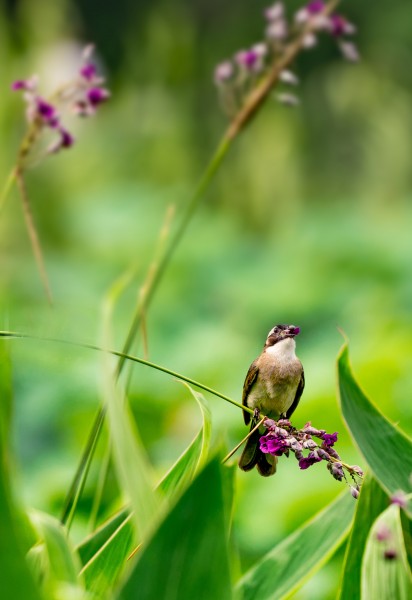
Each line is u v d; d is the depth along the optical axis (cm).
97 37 2692
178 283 1773
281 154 2403
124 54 2681
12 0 1847
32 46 1698
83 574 396
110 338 367
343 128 2716
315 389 1072
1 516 304
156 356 1327
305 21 565
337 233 1875
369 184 2669
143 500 329
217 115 2458
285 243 1905
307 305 1691
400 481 403
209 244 1869
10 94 1562
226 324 1631
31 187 1967
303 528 428
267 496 887
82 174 2161
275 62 575
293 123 2483
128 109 2391
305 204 2442
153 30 2469
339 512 427
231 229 1977
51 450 1116
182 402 1163
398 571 362
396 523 367
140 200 2005
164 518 300
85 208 1973
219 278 1781
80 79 507
